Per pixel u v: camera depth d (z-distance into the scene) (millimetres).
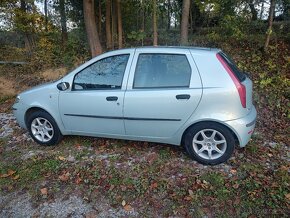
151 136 4230
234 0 9484
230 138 3912
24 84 9719
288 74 7762
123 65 4230
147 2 8492
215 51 4016
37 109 4914
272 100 6602
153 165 4117
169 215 3209
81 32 13562
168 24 11969
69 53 11750
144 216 3211
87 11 10664
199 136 4078
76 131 4668
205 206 3316
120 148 4637
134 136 4316
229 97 3785
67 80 4520
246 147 4609
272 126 5656
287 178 3771
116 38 12398
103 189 3666
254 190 3539
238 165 4090
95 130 4508
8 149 4941
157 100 3990
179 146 4598
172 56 4039
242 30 10039
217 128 3904
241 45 9805
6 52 12320
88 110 4398
